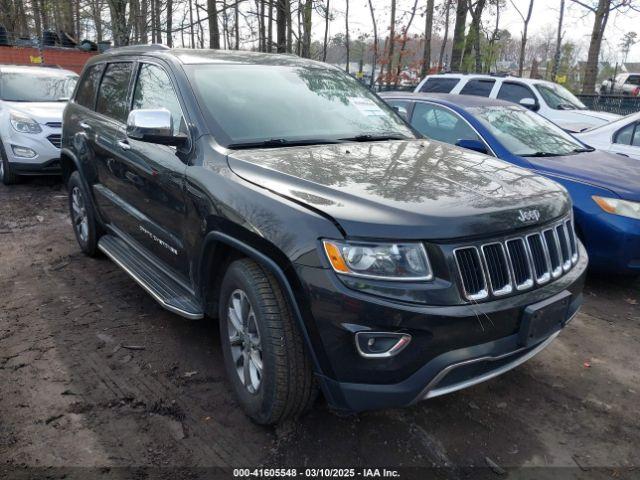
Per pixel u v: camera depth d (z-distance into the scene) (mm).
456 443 2881
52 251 5789
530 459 2781
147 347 3783
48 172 8539
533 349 2873
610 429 3029
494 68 19516
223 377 3445
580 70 23109
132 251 4512
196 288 3383
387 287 2402
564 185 5004
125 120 4383
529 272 2734
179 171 3418
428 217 2500
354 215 2502
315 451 2797
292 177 2887
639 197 4652
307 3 14477
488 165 3402
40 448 2775
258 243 2725
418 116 6645
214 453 2771
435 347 2441
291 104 3871
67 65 18594
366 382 2484
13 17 24359
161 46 4395
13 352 3688
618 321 4387
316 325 2477
